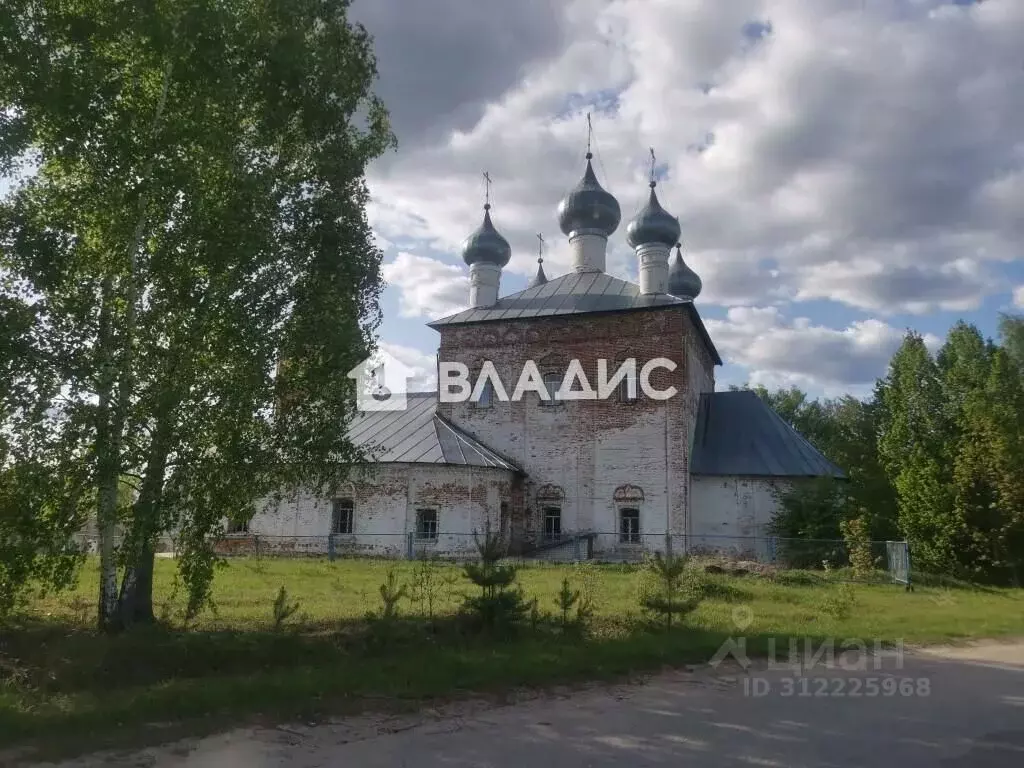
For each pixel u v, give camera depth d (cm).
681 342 3069
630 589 1836
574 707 837
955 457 3031
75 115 1034
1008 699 896
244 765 621
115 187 1077
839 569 2483
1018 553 2788
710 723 775
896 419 3644
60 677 882
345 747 674
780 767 635
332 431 1252
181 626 1227
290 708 779
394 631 1123
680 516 2956
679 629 1306
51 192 1089
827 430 5878
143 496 1077
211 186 1131
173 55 1098
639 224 3409
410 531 2938
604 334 3183
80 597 1594
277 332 1175
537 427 3198
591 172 3753
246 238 1117
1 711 706
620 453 3077
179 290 1115
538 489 3148
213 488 1112
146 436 1086
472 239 3625
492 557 1251
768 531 3005
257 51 1182
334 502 3047
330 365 1217
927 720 795
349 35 1323
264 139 1224
